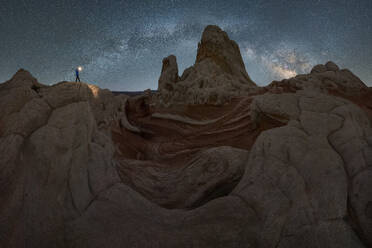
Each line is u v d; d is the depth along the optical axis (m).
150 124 11.27
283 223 2.36
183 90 14.33
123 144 8.72
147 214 2.82
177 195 3.49
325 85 10.15
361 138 3.06
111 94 9.80
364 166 2.59
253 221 2.48
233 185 3.38
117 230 2.57
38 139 3.02
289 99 4.52
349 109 3.77
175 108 12.61
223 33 20.48
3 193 2.45
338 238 2.12
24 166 2.76
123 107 11.62
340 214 2.29
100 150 3.67
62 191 2.81
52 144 3.08
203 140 8.30
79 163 3.20
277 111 4.36
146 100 12.88
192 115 11.35
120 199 2.99
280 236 2.28
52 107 3.56
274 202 2.58
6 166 2.55
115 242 2.44
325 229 2.20
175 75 17.78
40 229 2.44
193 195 3.37
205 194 3.32
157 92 16.31
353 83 10.06
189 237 2.44
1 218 2.30
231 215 2.58
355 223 2.22
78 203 2.82
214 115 10.62
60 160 3.01
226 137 7.86
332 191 2.48
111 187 3.17
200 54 20.31
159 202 3.39
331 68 11.74
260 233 2.35
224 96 11.95
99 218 2.71
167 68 18.22
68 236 2.50
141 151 8.69
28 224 2.42
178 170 4.02
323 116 3.72
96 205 2.87
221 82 15.03
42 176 2.79
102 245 2.42
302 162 2.90
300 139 3.28
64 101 3.73
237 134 7.73
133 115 12.06
